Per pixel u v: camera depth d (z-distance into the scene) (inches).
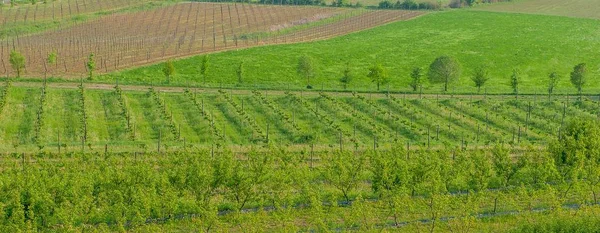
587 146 3609.7
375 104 5428.2
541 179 3314.5
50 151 3890.3
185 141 4323.3
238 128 4682.6
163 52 7091.5
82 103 5007.4
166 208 2856.8
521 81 6702.8
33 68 6156.5
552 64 7347.4
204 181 3021.7
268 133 4581.7
